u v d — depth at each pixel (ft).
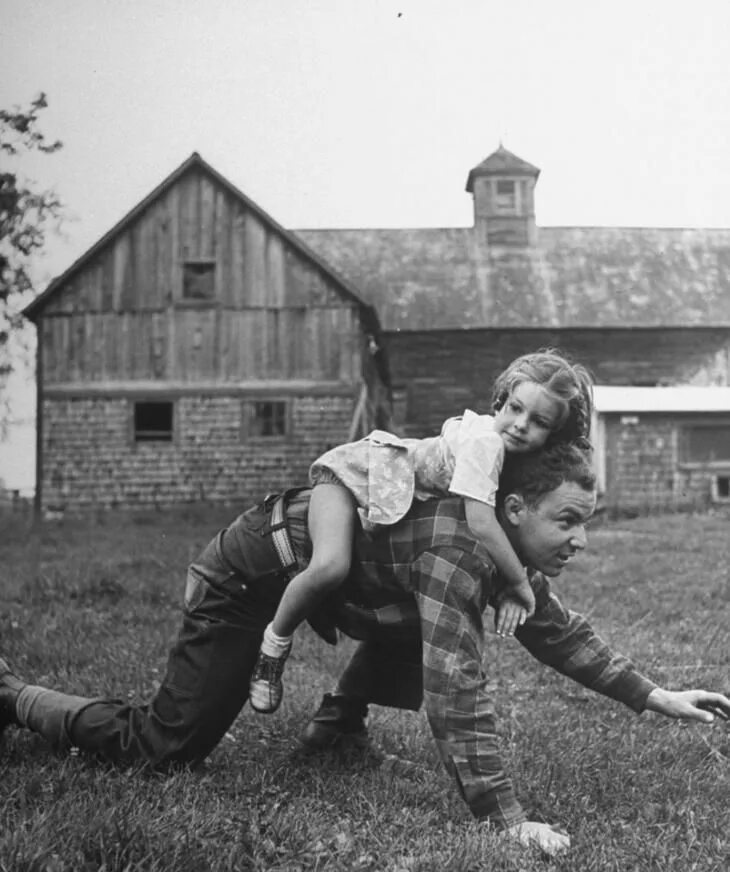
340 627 10.70
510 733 13.25
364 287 80.12
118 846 8.21
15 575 30.78
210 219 68.74
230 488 69.41
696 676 17.33
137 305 69.31
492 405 10.58
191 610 10.71
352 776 11.08
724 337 77.97
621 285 79.51
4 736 11.95
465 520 9.66
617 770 11.67
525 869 8.25
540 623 10.81
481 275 80.43
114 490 69.00
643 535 49.83
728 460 70.08
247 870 8.37
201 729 10.63
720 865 8.63
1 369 69.15
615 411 69.46
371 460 9.95
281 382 69.51
